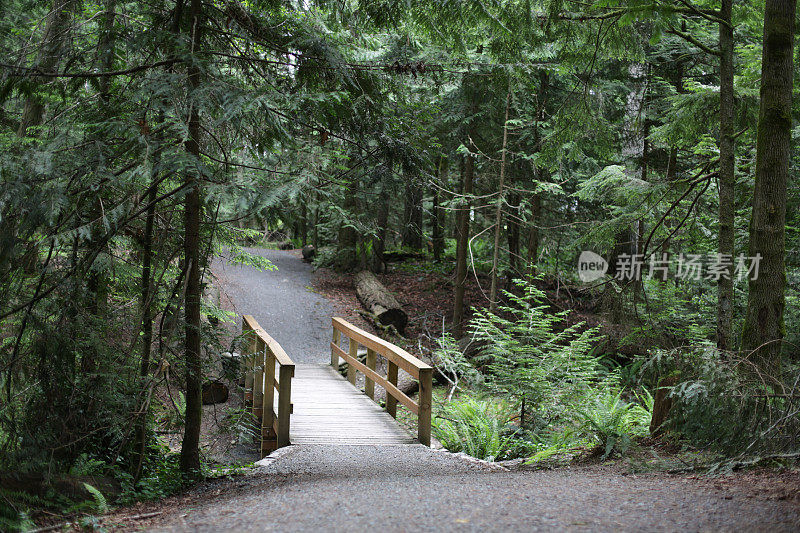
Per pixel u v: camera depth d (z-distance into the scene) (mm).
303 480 4906
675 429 5047
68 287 4668
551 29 7539
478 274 18875
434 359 12750
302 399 9117
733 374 4715
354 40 6508
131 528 3402
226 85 4672
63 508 3918
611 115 12734
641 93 12281
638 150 12852
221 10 5633
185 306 5328
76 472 4496
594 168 13703
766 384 4691
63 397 4617
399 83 6098
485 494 3637
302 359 12797
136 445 5387
